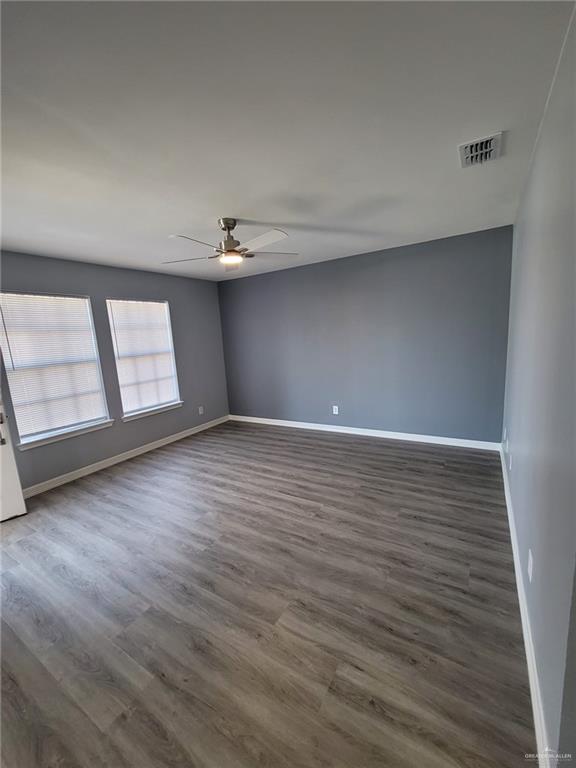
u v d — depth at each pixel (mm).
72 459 3844
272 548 2441
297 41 1132
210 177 2064
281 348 5441
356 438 4801
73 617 1924
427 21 1077
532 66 1273
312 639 1704
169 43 1114
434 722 1313
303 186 2250
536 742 1228
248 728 1336
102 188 2141
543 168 1602
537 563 1483
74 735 1349
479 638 1659
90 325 4027
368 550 2359
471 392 4070
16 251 3334
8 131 1537
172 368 5117
